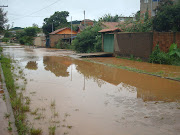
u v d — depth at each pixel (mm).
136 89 8070
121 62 16188
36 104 6176
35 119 5035
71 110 5711
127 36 18531
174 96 7066
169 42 14812
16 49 36844
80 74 11453
